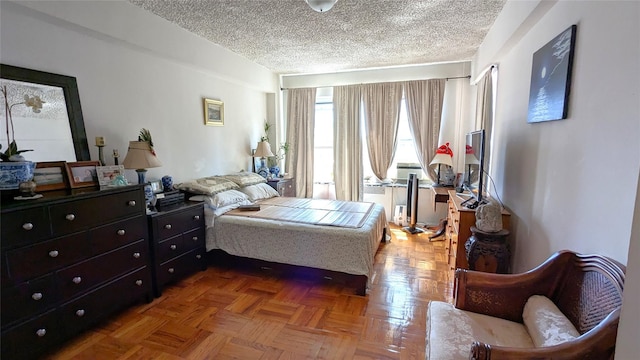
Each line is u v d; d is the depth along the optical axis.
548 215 1.86
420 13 2.72
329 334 2.06
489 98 3.37
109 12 2.39
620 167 1.21
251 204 3.51
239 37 3.38
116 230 2.17
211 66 3.56
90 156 2.47
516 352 1.02
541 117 1.94
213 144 3.94
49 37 2.17
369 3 2.53
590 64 1.45
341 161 5.12
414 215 4.45
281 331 2.09
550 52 1.84
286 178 5.02
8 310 1.60
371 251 2.68
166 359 1.82
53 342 1.80
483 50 3.44
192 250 2.94
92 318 2.02
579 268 1.37
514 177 2.55
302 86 5.29
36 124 2.10
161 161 3.18
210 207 3.12
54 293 1.80
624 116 1.19
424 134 4.64
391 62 4.43
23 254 1.64
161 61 3.12
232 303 2.46
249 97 4.70
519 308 1.51
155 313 2.32
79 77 2.38
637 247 0.66
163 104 3.17
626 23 1.19
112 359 1.82
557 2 1.80
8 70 1.95
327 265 2.69
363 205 3.65
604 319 1.04
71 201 1.86
